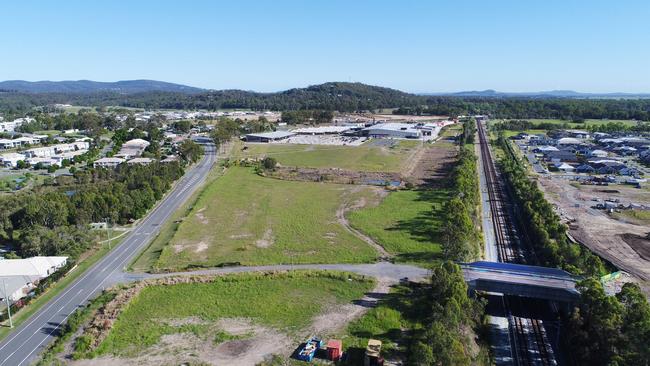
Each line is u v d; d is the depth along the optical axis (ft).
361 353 184.85
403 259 281.74
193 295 236.02
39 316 216.54
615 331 171.42
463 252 259.80
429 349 164.35
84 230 314.55
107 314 213.05
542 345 195.31
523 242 316.40
